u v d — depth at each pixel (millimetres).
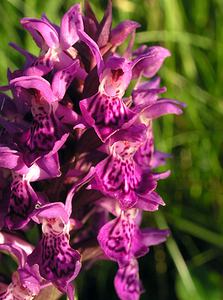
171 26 251
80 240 154
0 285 146
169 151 242
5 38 254
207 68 257
